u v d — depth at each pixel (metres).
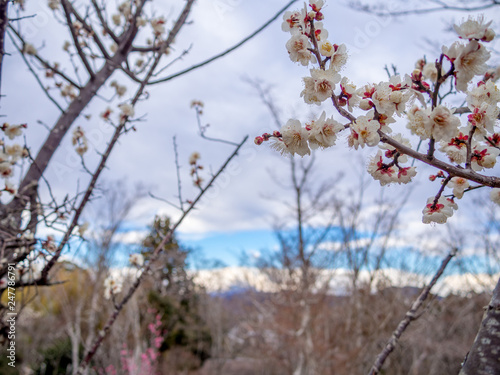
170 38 2.83
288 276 9.14
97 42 3.00
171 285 13.16
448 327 9.26
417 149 1.52
